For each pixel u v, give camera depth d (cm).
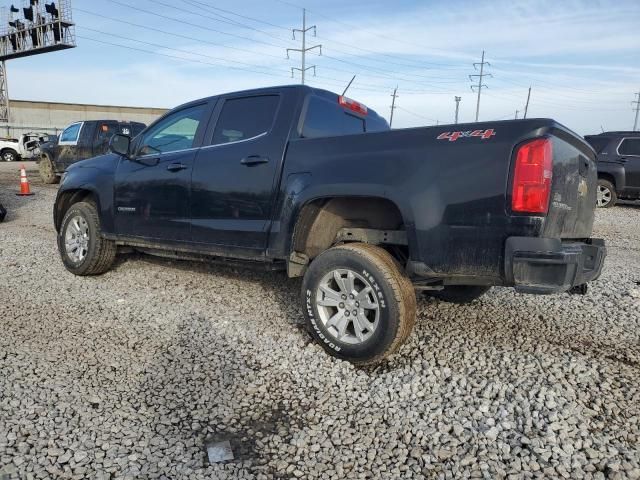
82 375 334
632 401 300
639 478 235
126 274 587
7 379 322
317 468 249
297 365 356
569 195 335
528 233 295
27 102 5112
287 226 389
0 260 643
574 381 324
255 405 307
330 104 448
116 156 561
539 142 293
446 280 345
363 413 297
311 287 370
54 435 266
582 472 240
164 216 486
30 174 2000
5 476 232
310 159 381
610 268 652
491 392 312
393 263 347
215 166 442
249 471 247
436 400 307
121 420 284
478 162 308
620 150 1275
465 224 312
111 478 237
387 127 545
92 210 566
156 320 441
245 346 387
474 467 246
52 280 558
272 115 424
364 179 346
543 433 269
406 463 252
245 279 568
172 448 262
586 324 433
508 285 312
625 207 1342
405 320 336
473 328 421
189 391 320
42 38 3306
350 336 360
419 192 324
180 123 500
